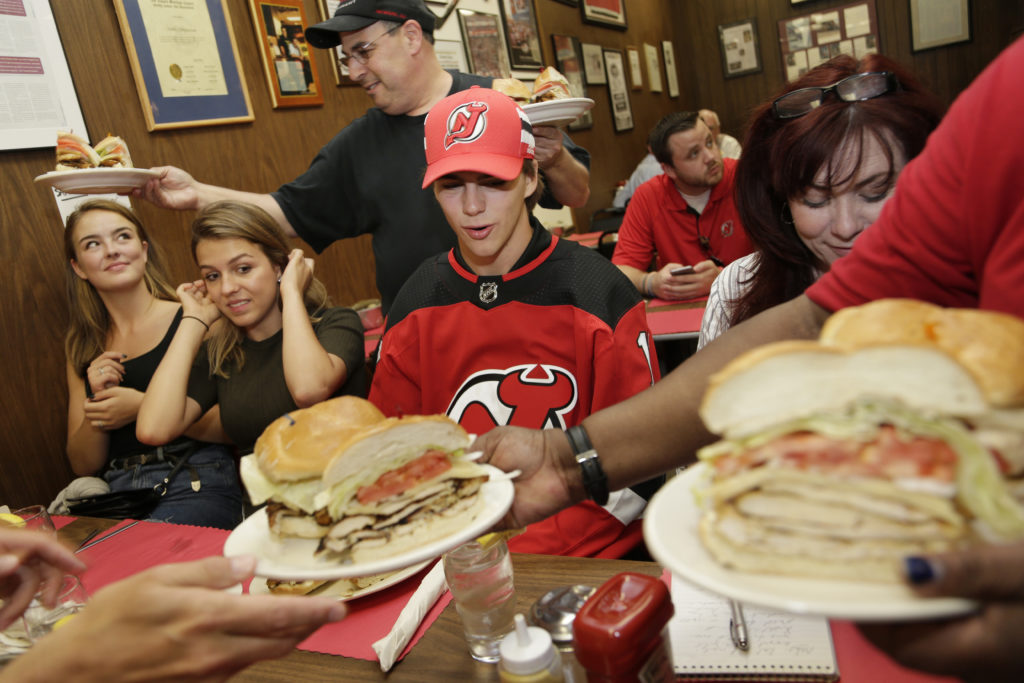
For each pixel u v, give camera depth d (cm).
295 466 78
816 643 77
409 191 230
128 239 238
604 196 648
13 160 242
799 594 48
